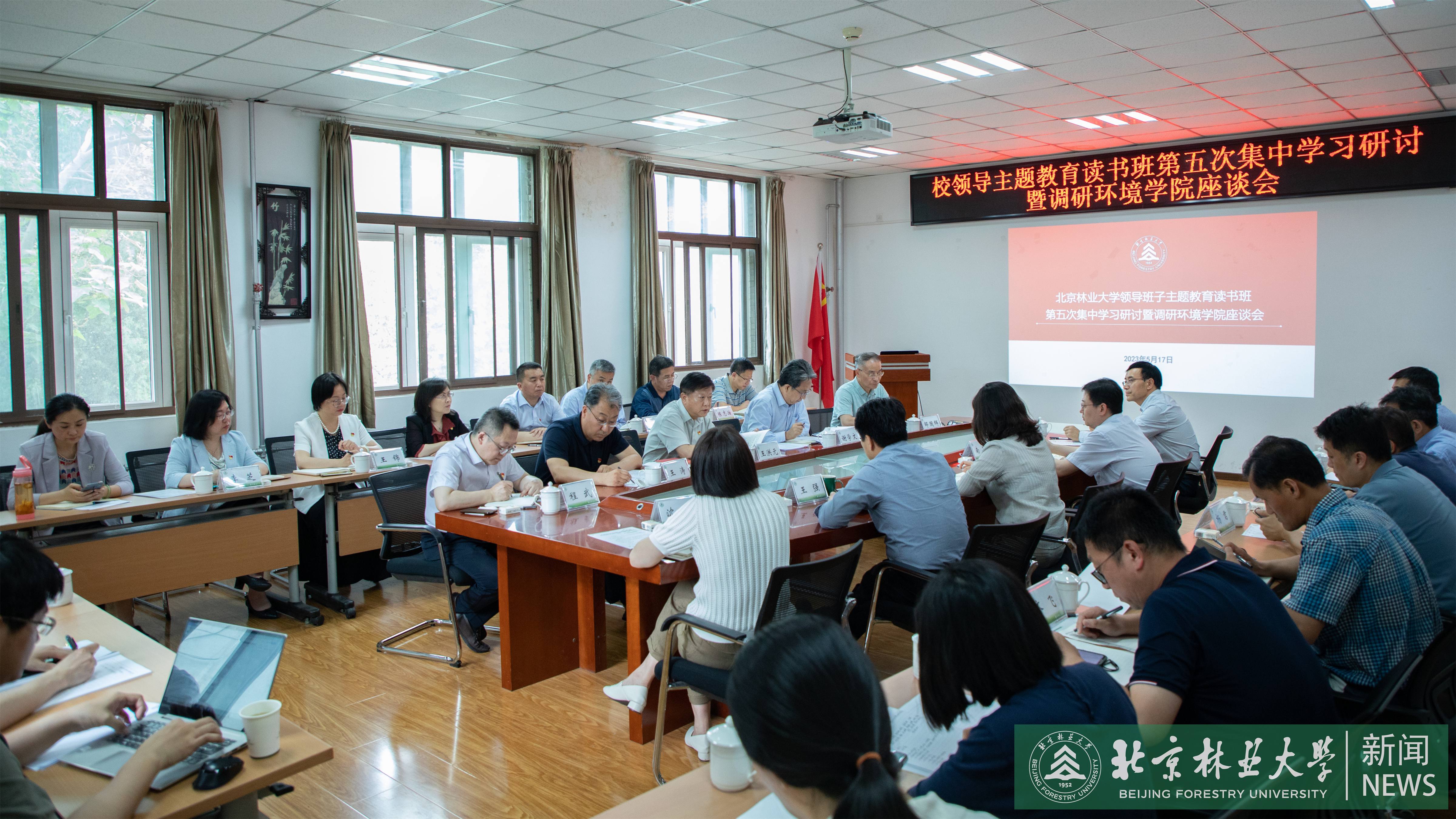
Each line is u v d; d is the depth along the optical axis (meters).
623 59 4.95
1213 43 4.79
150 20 4.14
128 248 5.46
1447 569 2.41
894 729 1.61
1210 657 1.58
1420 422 3.62
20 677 1.80
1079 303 8.39
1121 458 4.19
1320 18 4.38
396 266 6.62
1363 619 2.06
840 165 8.90
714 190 8.94
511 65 5.05
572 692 3.38
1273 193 7.23
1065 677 1.26
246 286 5.79
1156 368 5.25
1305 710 1.59
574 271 7.39
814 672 0.92
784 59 5.02
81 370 5.33
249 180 5.75
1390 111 6.54
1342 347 7.15
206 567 3.87
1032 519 3.31
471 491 3.73
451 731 3.04
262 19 4.16
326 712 3.20
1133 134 7.38
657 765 2.64
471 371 7.11
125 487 4.13
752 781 1.52
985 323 9.01
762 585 2.52
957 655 1.25
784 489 3.95
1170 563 1.70
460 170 6.96
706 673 2.47
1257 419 7.57
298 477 4.32
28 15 4.05
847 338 10.03
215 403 4.27
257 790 1.50
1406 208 6.81
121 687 1.88
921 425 5.39
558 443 4.19
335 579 4.39
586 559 2.92
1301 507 2.32
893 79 5.50
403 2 3.99
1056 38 4.68
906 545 3.03
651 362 6.32
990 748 1.21
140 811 1.39
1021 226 8.71
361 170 6.39
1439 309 6.73
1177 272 7.84
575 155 7.50
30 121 5.05
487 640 3.95
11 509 3.70
